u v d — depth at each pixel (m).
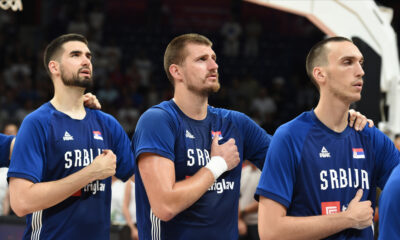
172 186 2.84
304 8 4.42
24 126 3.29
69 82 3.38
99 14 18.41
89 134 3.46
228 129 3.23
